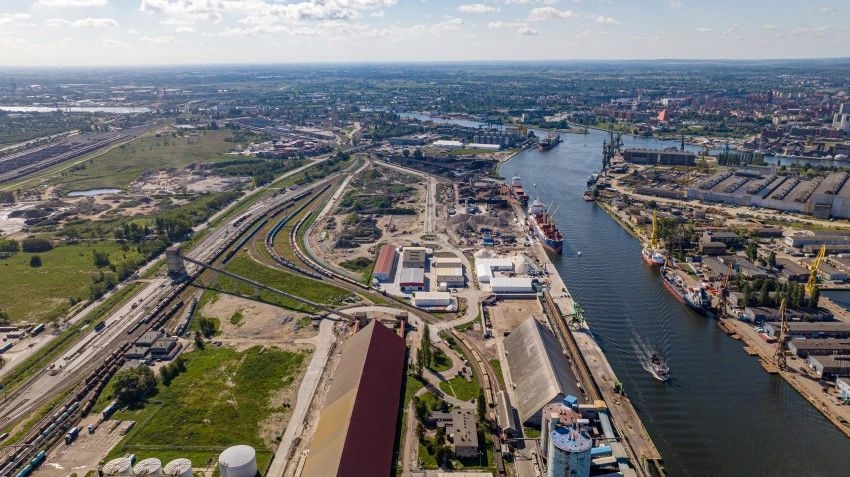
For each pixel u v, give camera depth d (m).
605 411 185.38
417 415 186.62
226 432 182.25
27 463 168.62
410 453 172.50
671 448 179.00
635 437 181.62
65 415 191.62
